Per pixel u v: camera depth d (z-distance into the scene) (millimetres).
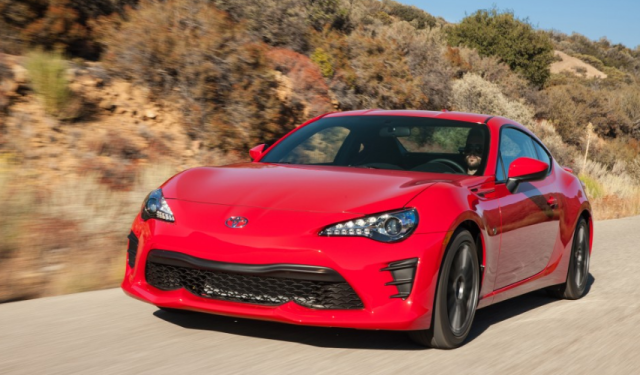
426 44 21266
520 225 4801
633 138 36094
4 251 5660
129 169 8875
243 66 11484
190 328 4133
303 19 15875
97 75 10375
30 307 4562
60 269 5520
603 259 8508
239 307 3744
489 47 38406
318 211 3809
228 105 11203
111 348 3674
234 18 14477
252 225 3754
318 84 13547
